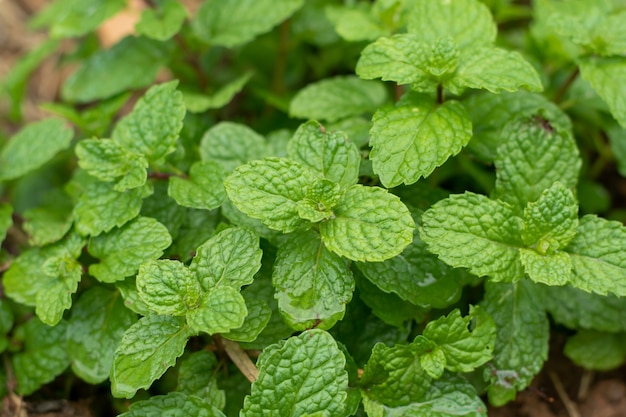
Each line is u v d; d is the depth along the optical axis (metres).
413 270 0.46
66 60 0.60
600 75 0.49
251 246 0.45
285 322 0.45
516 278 0.45
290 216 0.45
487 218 0.45
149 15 0.54
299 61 0.60
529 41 0.55
